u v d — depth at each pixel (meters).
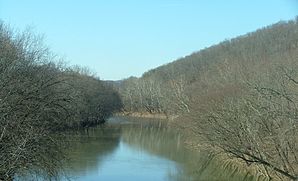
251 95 31.06
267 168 30.05
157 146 54.38
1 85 20.88
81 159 42.38
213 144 36.50
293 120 22.88
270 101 24.73
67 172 33.78
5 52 23.81
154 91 127.00
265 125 27.00
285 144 24.88
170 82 126.25
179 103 81.69
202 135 40.44
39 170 22.14
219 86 49.31
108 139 61.00
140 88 132.38
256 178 32.06
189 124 49.25
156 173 36.22
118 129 76.81
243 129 30.95
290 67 28.89
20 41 27.81
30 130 20.48
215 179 33.47
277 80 27.39
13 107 20.94
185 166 39.81
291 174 25.64
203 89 60.81
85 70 102.12
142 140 60.78
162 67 171.62
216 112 36.34
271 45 82.94
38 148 21.11
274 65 38.03
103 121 93.00
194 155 46.88
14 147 19.33
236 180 32.84
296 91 24.39
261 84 31.16
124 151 49.34
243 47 103.81
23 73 24.39
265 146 28.14
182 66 152.62
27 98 22.83
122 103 125.94
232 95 37.91
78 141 45.97
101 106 88.94
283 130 23.97
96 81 88.62
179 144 56.38
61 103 27.58
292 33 85.19
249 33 115.69
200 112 42.75
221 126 33.28
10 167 18.69
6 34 27.61
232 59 81.06
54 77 29.42
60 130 27.78
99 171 36.41
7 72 22.20
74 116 31.08
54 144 23.22
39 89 24.08
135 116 121.88
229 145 32.28
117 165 39.69
